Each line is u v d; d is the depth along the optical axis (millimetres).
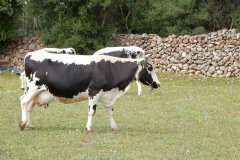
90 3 30891
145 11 35375
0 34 33344
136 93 22000
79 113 16703
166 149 11570
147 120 15641
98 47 31812
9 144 11766
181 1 32531
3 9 31734
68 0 31500
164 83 26047
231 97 21062
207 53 29922
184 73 30031
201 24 34312
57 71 13141
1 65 34469
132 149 11453
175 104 19062
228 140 12836
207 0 35188
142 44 32188
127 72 13297
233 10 34469
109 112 13656
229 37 30031
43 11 32875
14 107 17703
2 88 23359
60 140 12219
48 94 13391
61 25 32156
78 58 13273
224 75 29062
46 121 15133
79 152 11109
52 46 32625
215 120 15844
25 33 37688
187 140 12641
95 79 13125
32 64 13242
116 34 33812
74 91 13234
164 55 31156
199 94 21938
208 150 11688
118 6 34531
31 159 10469
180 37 30984
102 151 11219
